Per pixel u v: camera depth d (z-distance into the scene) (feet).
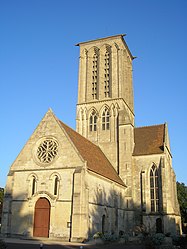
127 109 276.21
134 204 231.30
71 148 178.50
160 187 228.02
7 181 187.93
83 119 268.82
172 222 214.90
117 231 200.44
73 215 160.97
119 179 230.07
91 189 175.22
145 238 139.03
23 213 178.91
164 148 236.84
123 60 282.15
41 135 191.01
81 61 290.35
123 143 245.65
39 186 179.83
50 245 133.59
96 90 276.21
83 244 143.84
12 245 129.08
